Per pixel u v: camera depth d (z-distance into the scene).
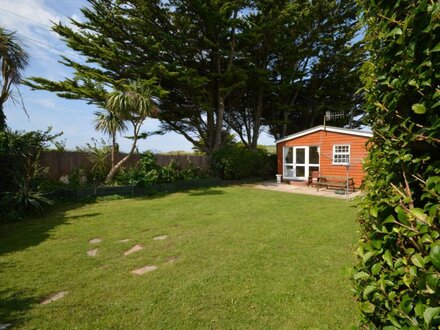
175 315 2.58
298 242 4.57
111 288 3.10
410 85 1.10
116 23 13.39
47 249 4.37
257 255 4.01
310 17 16.39
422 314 0.87
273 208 7.59
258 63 17.91
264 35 15.75
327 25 17.30
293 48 16.67
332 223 5.83
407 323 0.98
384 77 1.27
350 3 16.31
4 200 6.37
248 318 2.52
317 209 7.45
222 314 2.59
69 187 8.95
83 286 3.15
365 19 1.47
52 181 9.23
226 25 13.98
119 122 10.05
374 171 1.44
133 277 3.38
